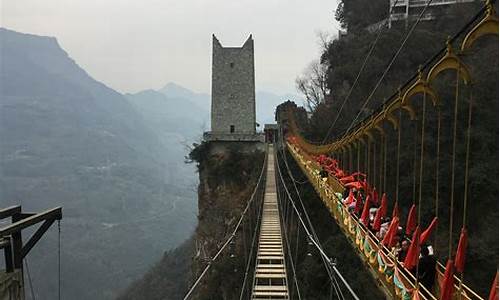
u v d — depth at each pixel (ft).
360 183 53.62
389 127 97.25
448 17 137.39
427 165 91.61
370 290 79.92
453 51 25.96
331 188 65.51
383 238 36.11
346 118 136.15
